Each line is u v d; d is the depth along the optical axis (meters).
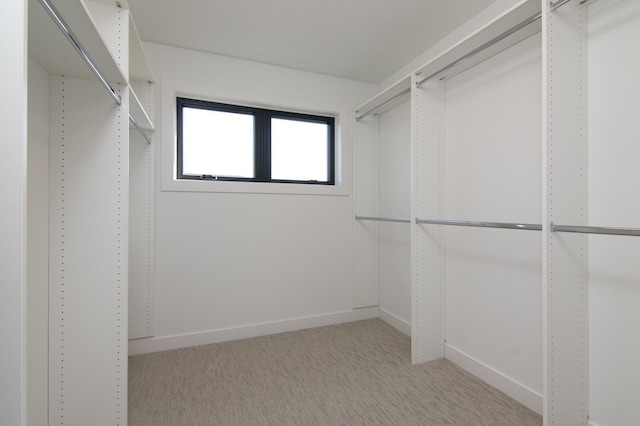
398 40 2.15
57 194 1.26
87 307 1.28
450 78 2.04
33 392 1.16
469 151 1.90
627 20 1.16
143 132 1.91
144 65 1.84
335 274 2.76
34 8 0.81
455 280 2.02
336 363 2.01
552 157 1.19
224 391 1.69
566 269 1.22
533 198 1.54
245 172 2.57
